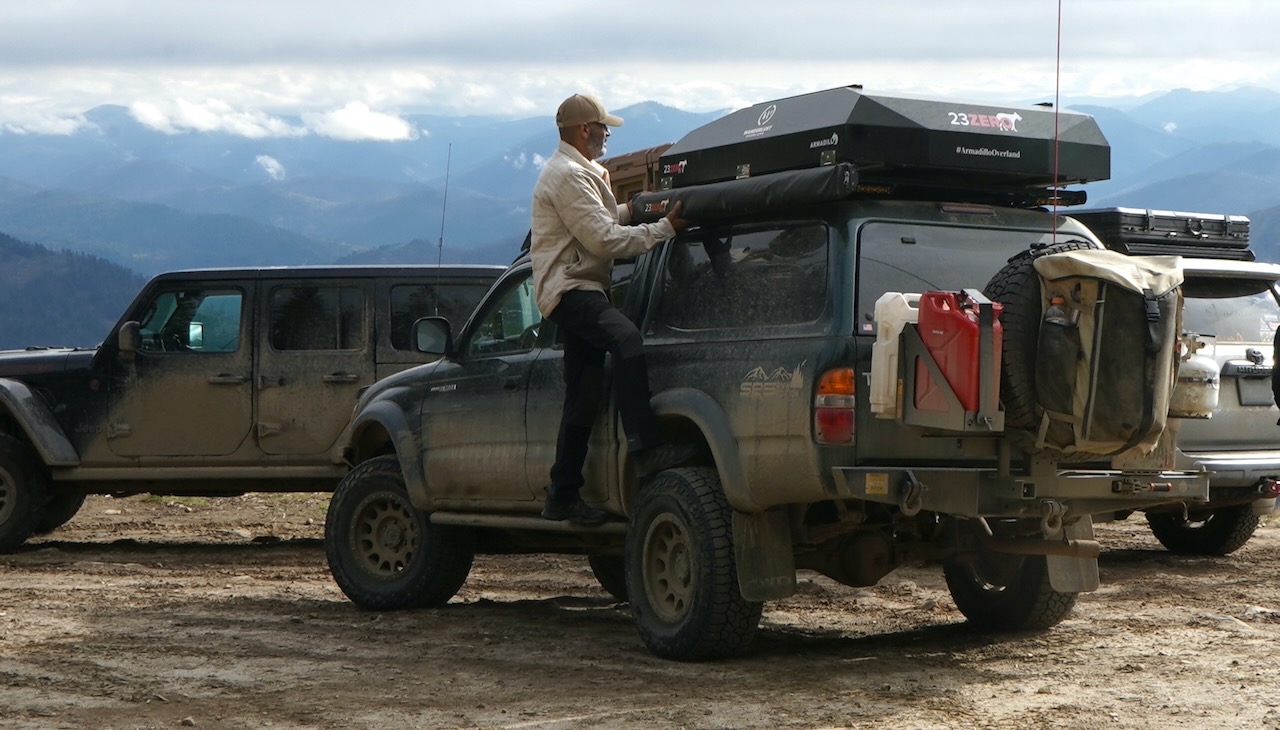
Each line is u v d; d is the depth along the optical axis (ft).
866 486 21.17
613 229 24.67
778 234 23.82
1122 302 20.33
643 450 24.30
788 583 23.26
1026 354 20.77
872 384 21.12
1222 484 34.30
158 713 21.08
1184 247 43.96
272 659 25.31
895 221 23.16
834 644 26.03
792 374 22.04
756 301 23.81
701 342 24.40
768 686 22.09
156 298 44.39
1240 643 25.58
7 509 43.55
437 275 43.70
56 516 48.39
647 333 25.85
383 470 31.65
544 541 30.14
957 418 20.33
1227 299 36.70
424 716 20.53
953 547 24.18
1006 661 24.07
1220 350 35.55
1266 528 46.11
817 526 23.61
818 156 23.32
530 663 24.54
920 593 32.32
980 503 21.62
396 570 31.63
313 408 43.55
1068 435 20.83
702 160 26.00
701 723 19.67
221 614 30.86
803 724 19.51
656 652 24.58
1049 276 20.71
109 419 43.86
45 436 43.24
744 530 23.31
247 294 43.96
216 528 50.55
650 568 24.81
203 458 43.83
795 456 21.89
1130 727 19.10
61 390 44.09
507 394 28.50
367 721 20.29
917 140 23.16
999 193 25.79
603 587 33.14
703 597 23.35
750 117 25.63
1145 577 34.88
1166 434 22.84
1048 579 26.09
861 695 21.35
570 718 20.16
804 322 22.72
